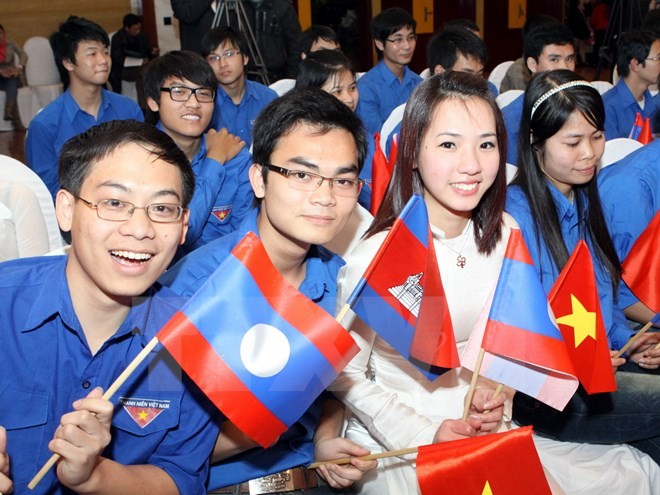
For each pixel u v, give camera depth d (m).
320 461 1.67
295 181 1.57
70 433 1.16
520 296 1.55
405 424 1.66
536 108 2.09
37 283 1.39
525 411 1.94
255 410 1.37
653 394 1.88
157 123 3.09
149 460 1.44
